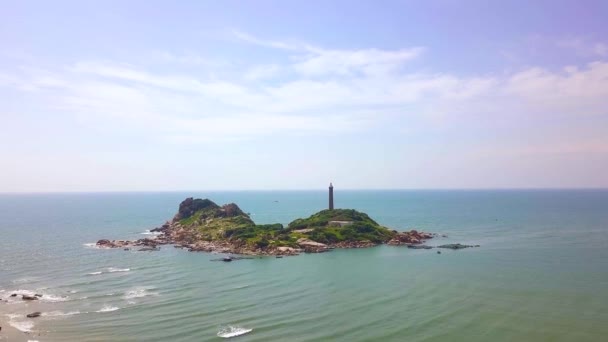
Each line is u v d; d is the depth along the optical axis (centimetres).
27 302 8075
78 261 12344
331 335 6294
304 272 10550
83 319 7075
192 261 12225
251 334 6362
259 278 9925
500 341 6016
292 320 6950
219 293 8619
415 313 7225
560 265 11162
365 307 7581
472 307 7506
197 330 6538
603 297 8050
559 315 7056
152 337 6275
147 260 12431
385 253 13338
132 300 8175
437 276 9944
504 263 11506
